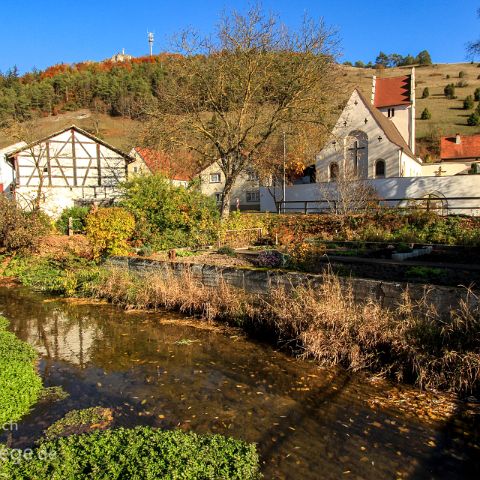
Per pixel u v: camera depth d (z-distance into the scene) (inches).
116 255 565.3
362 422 212.5
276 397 241.1
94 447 175.5
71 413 222.7
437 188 976.9
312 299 312.3
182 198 693.3
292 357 300.4
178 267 466.0
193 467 159.9
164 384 261.6
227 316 380.2
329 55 912.9
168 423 212.2
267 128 986.1
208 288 419.5
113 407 230.7
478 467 176.9
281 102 963.3
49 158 1264.8
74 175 1288.1
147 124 967.6
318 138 989.2
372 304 299.3
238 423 212.1
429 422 212.1
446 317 273.6
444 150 1800.0
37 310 450.0
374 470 174.4
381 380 258.8
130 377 273.7
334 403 232.8
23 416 221.1
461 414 218.5
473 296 261.3
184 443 179.0
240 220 799.7
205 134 985.5
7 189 1540.4
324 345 290.7
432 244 583.8
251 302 378.3
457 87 3371.1
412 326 267.1
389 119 1620.3
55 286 543.2
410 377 257.3
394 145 1269.7
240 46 908.0
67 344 342.3
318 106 935.0
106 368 290.4
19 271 639.1
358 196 861.8
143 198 661.9
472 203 931.3
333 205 960.9
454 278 383.2
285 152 1103.0
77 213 1018.1
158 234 658.8
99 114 3420.3
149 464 159.3
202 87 970.1
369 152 1305.4
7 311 448.8
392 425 209.5
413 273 403.5
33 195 1107.3
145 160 1696.6
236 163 1024.9
